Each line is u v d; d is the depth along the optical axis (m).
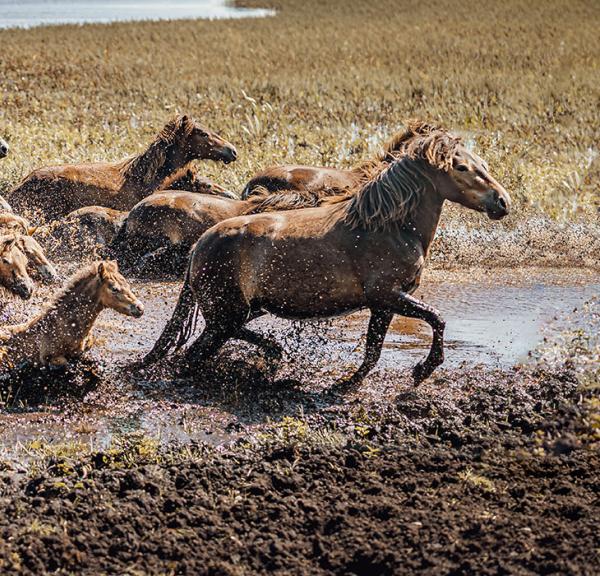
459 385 19.25
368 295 18.84
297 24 95.19
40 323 18.84
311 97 52.75
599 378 18.86
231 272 19.05
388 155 20.05
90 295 18.84
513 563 12.46
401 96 53.12
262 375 19.70
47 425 17.31
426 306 18.83
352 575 12.42
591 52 70.94
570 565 12.27
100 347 21.17
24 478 15.03
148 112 47.19
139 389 18.97
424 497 14.27
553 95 53.22
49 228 27.83
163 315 23.64
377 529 13.33
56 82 58.47
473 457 15.66
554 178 34.38
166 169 30.33
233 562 12.71
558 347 20.55
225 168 34.53
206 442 16.61
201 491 14.40
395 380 19.62
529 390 18.69
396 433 16.75
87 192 29.75
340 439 16.39
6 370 18.84
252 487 14.53
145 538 13.26
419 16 101.50
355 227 18.83
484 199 18.86
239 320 19.45
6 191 31.97
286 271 18.81
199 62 68.44
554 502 14.00
